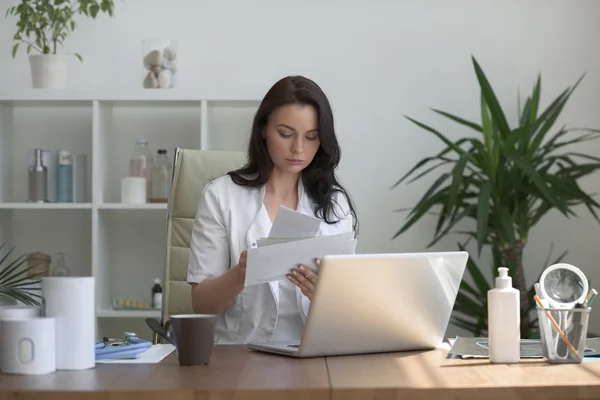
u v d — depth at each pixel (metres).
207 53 3.99
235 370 1.46
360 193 3.96
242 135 3.97
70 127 4.06
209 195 2.24
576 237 3.91
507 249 3.48
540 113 3.93
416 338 1.73
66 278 1.47
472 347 1.73
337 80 3.96
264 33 3.98
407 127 3.95
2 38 4.05
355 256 1.57
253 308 2.15
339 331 1.62
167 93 3.69
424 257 1.65
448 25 3.95
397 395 1.26
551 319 1.54
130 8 4.02
